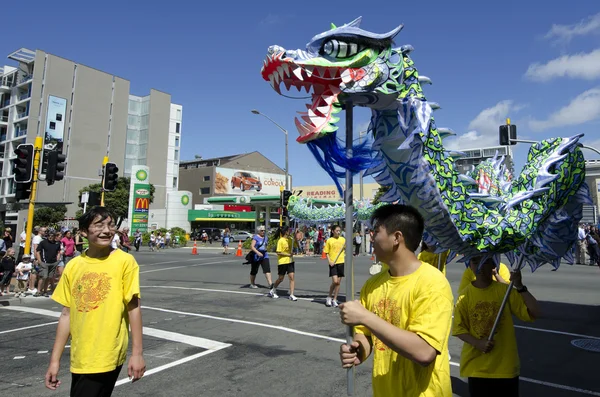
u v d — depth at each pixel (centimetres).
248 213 5681
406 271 198
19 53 4806
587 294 962
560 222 354
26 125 4712
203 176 6731
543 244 354
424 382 184
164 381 437
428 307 181
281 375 454
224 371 466
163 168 5791
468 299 313
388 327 172
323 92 278
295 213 1838
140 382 434
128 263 282
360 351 207
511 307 306
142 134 5716
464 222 313
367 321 174
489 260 317
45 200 4619
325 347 557
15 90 4875
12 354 528
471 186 340
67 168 4831
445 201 306
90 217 276
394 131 303
